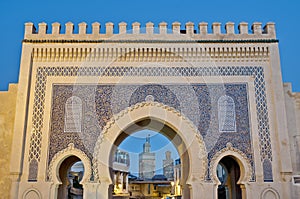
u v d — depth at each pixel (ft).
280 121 47.91
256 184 45.85
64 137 47.21
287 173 45.85
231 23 51.85
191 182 45.91
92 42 50.42
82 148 46.85
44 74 49.60
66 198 54.03
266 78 50.08
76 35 50.90
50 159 46.37
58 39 50.57
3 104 49.75
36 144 46.75
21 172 45.34
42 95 48.78
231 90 49.67
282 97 48.85
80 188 78.28
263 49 50.67
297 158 48.24
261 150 47.26
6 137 48.37
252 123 48.29
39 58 50.14
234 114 48.70
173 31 51.62
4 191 46.06
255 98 49.32
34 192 44.86
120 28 51.90
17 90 49.75
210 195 45.39
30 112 48.01
